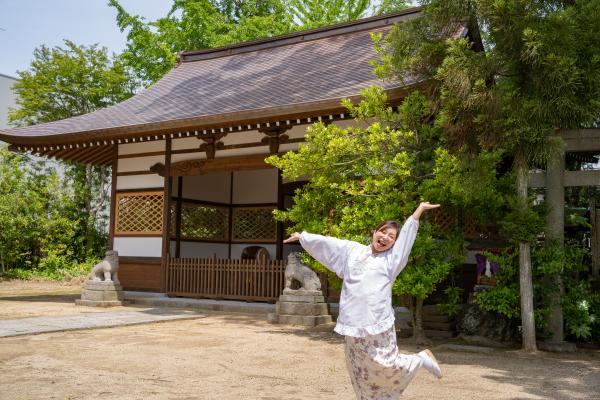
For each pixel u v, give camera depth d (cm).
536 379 530
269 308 1112
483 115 652
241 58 1742
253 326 916
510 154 751
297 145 1192
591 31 658
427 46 736
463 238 779
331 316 1014
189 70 1802
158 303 1245
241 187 1700
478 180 679
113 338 744
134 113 1436
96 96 2306
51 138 1365
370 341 312
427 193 724
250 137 1262
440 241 797
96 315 1003
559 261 711
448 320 822
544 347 721
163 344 699
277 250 1580
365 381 319
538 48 627
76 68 2242
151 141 1394
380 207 737
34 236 2064
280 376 522
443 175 694
